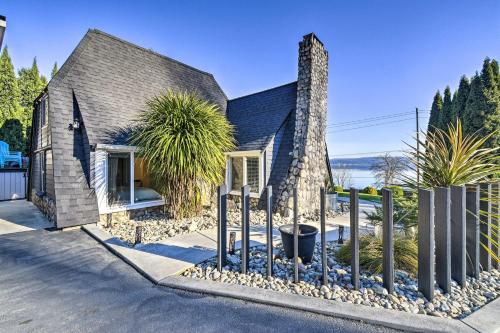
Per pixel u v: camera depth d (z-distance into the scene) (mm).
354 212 3350
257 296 3264
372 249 4090
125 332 2662
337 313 2879
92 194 7180
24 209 9742
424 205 3135
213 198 9102
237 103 12664
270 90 11445
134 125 8414
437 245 3338
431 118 21719
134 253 4891
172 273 4012
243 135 10289
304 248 4242
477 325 2604
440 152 4539
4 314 3000
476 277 3676
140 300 3318
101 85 8445
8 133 19031
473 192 3734
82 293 3502
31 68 24250
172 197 7555
